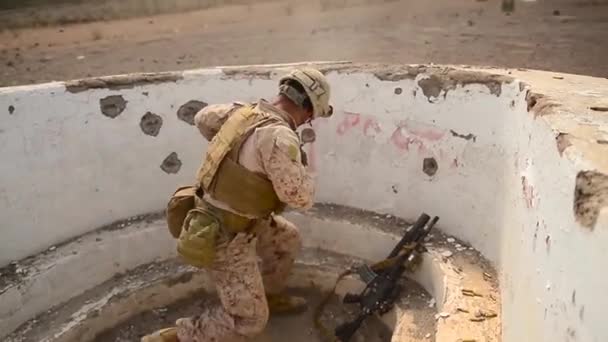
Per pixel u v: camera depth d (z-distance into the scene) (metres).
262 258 3.13
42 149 3.20
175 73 3.49
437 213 3.30
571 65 5.57
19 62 7.89
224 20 10.45
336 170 3.61
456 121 3.08
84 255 3.29
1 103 3.04
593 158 1.41
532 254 1.83
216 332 2.77
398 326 2.90
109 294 3.29
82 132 3.32
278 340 3.29
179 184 3.64
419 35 7.79
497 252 2.85
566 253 1.39
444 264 2.99
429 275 3.11
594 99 2.12
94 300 3.25
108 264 3.40
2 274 3.07
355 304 3.37
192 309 3.47
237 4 11.83
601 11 8.21
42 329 3.03
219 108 2.77
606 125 1.72
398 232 3.36
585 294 1.21
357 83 3.40
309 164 3.65
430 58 6.44
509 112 2.73
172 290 3.46
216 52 7.96
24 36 9.55
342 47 7.55
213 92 3.52
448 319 2.55
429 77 3.16
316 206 3.67
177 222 2.83
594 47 6.23
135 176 3.53
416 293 3.16
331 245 3.57
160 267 3.52
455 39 7.32
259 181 2.55
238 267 2.69
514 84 2.71
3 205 3.09
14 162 3.11
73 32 9.75
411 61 6.39
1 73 7.30
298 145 2.45
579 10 8.41
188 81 3.48
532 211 1.93
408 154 3.34
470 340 2.38
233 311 2.74
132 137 3.46
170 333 2.84
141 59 7.80
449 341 2.38
